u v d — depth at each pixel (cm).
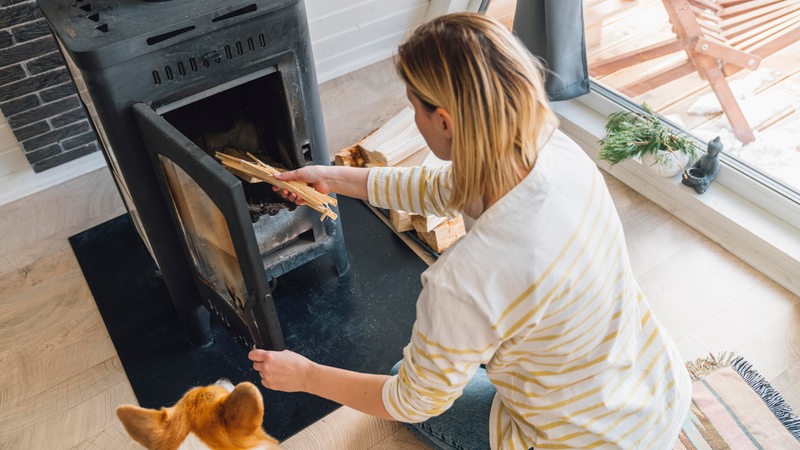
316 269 205
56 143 232
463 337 97
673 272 199
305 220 180
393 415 116
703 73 213
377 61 289
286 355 123
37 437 167
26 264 210
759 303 190
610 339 104
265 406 171
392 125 222
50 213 228
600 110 239
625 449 112
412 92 91
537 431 116
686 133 220
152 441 112
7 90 212
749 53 201
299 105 162
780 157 201
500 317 94
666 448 117
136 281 204
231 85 151
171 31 135
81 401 175
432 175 134
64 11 142
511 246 91
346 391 120
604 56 239
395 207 142
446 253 97
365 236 214
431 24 89
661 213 217
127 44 132
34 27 205
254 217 174
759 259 197
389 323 190
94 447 165
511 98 84
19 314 196
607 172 233
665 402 115
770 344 180
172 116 171
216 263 162
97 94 137
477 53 83
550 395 109
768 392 166
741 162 206
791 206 193
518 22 216
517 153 90
